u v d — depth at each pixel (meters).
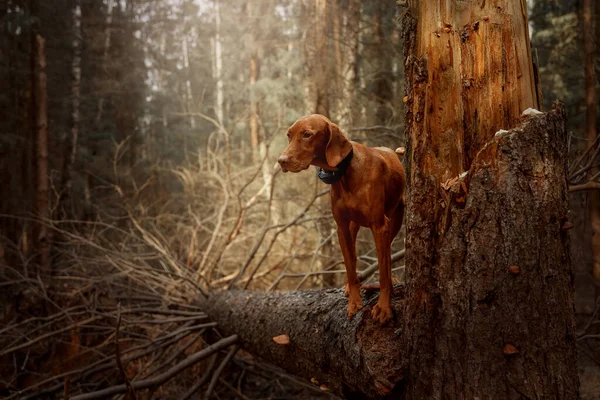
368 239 6.13
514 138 1.59
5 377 4.64
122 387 3.31
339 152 1.86
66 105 11.98
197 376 4.85
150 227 7.73
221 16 14.36
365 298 2.17
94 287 5.44
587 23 5.40
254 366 4.97
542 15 7.08
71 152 11.71
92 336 5.01
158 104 15.16
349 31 7.49
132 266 5.39
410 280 1.79
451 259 1.64
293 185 8.32
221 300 4.12
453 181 1.69
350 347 1.96
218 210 7.39
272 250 7.44
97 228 8.50
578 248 4.91
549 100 6.79
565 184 1.65
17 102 10.53
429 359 1.68
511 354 1.52
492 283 1.56
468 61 1.72
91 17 13.15
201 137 14.66
